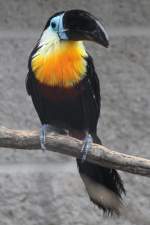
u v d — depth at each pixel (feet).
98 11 11.25
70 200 11.07
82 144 9.93
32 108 11.14
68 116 10.53
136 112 11.16
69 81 10.39
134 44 11.21
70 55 10.36
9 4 11.23
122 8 11.27
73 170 11.10
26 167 11.09
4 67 11.18
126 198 11.09
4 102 11.15
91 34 10.25
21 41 11.20
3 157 11.10
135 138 11.14
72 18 10.31
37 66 10.40
